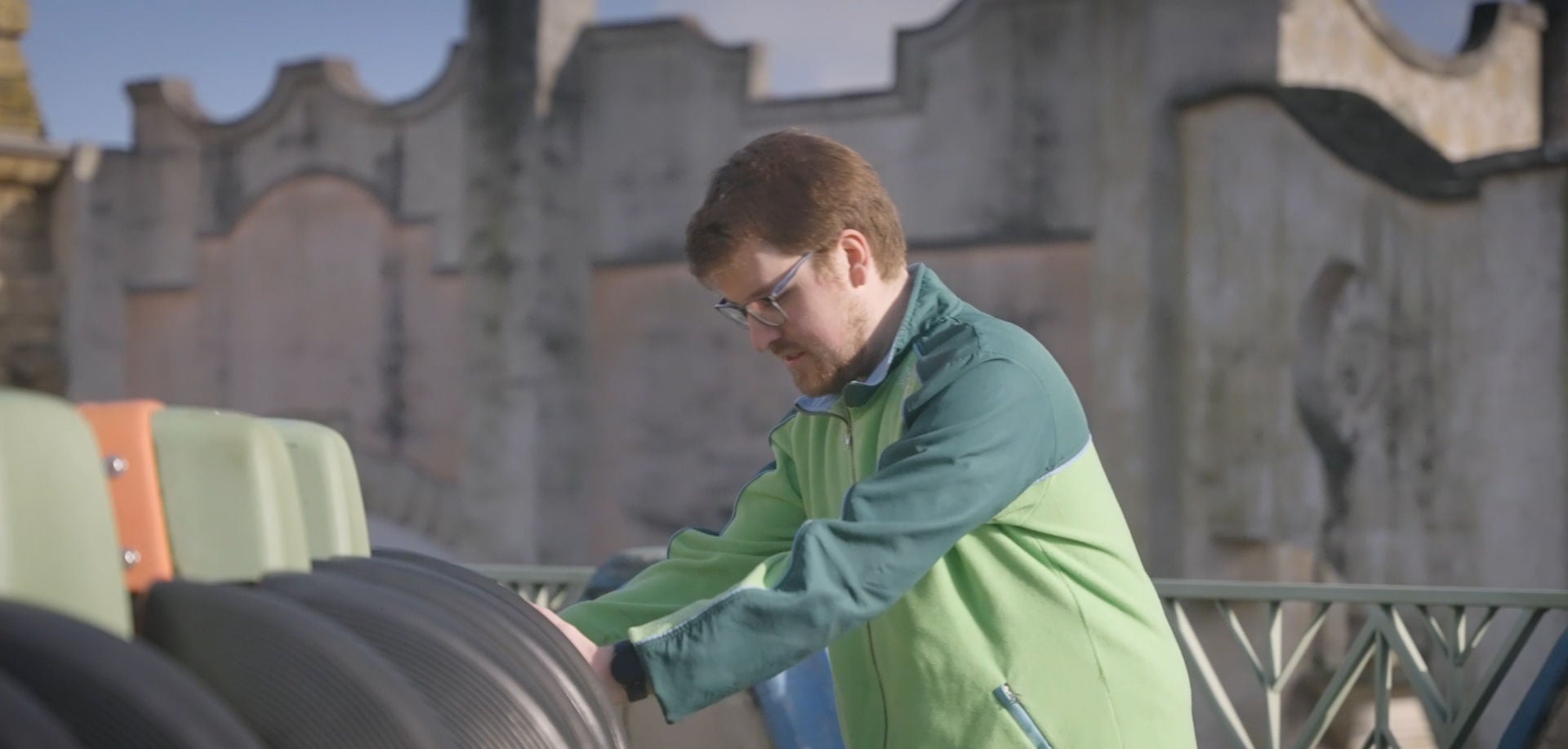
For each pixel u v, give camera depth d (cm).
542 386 1246
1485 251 910
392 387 1366
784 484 209
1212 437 1013
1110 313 1047
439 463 1336
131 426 132
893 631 182
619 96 1242
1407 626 903
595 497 1241
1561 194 877
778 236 179
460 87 1325
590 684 157
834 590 162
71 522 115
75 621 105
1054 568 179
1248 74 1013
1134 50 1044
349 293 1395
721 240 179
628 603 199
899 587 167
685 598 202
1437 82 1291
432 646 134
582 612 197
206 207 1477
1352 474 967
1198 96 1023
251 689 118
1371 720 771
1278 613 371
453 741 127
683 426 1212
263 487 138
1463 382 920
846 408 191
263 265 1446
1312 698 762
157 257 1498
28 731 90
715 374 1202
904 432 177
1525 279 891
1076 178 1065
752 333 187
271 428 152
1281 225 995
